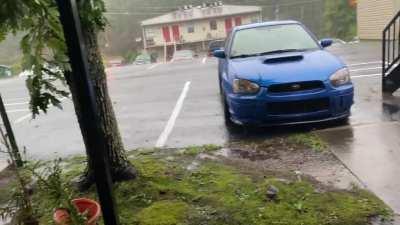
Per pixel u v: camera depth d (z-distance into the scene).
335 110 5.99
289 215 3.43
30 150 6.74
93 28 3.66
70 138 7.34
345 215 3.39
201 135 6.48
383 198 3.72
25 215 2.92
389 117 6.34
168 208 3.61
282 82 5.89
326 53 6.71
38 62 2.32
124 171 4.10
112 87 13.84
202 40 62.28
